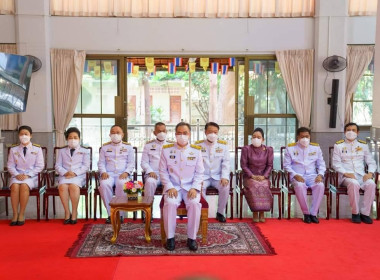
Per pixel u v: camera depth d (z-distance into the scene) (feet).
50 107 26.71
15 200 17.19
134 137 40.16
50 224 17.24
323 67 26.37
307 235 15.66
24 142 18.20
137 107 43.32
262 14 26.71
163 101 46.29
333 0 26.30
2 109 9.11
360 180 18.49
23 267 12.55
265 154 18.34
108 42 26.66
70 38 26.53
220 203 17.61
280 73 27.32
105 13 26.53
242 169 18.30
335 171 18.54
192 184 15.01
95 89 27.27
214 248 14.20
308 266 12.64
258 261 13.05
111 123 27.50
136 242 14.87
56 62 26.48
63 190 17.42
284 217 18.47
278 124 27.66
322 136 26.86
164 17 26.63
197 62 33.06
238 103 27.99
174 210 14.19
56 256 13.47
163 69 37.40
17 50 26.12
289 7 26.78
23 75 9.77
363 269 12.42
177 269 12.39
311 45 26.86
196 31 26.73
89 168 18.84
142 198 15.46
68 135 18.67
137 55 26.84
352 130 18.85
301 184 17.63
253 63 27.30
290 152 18.80
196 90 46.26
